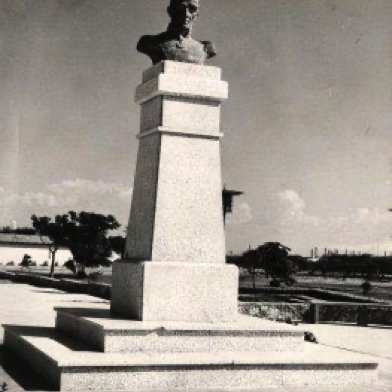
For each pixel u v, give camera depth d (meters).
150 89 9.16
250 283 45.81
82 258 51.25
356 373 8.04
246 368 7.58
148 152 9.18
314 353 8.39
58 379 7.00
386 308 17.97
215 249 8.80
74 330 8.92
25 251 80.50
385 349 12.73
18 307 17.34
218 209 8.91
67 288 26.78
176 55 9.25
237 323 8.47
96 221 51.53
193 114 9.00
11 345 9.74
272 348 8.28
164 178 8.75
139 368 7.17
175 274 8.35
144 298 8.20
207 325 8.07
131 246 9.27
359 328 16.97
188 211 8.77
